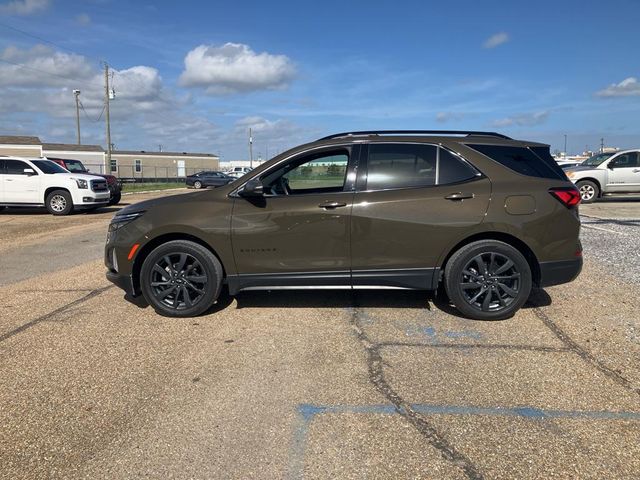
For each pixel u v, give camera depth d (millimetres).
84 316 5191
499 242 4793
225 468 2693
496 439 2928
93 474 2660
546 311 5180
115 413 3256
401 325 4816
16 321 5047
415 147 4922
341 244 4836
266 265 4934
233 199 4984
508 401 3357
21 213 16719
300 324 4875
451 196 4754
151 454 2822
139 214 5113
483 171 4844
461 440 2926
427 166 4891
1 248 9633
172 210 5031
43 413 3262
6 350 4285
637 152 17062
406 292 5891
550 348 4223
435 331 4652
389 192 4820
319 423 3123
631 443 2867
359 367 3910
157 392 3533
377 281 4891
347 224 4801
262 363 4000
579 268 4871
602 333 4543
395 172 4895
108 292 6137
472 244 4801
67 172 16625
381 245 4809
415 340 4438
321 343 4398
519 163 4902
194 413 3250
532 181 4816
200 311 5070
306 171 5027
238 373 3826
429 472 2645
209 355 4164
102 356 4152
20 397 3467
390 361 4008
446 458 2760
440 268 4855
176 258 5074
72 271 7414
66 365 3975
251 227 4883
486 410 3246
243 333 4656
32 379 3736
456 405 3316
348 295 5812
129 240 5055
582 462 2709
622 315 5020
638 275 6574
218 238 4918
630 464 2686
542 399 3375
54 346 4367
